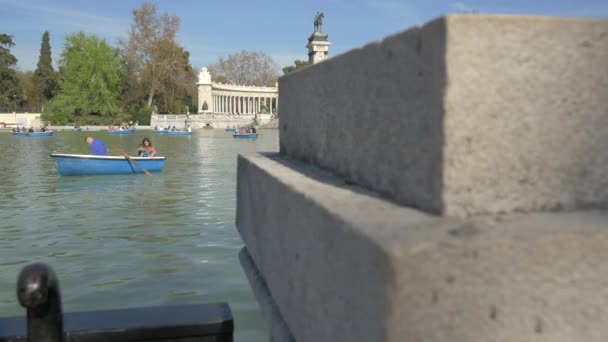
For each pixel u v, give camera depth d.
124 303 5.17
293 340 2.31
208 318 2.60
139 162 17.97
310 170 2.62
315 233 1.88
